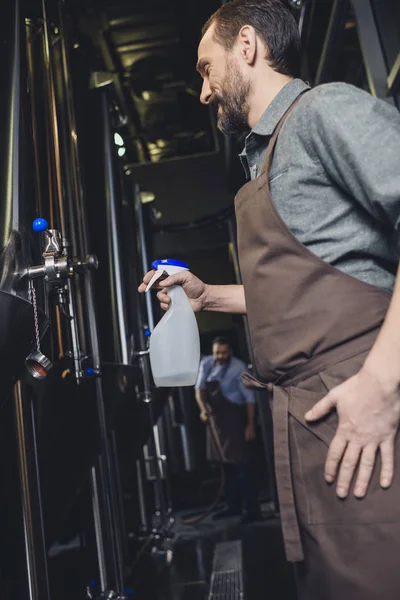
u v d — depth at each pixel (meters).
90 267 2.01
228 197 7.67
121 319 3.17
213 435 5.18
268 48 1.22
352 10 2.64
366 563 0.99
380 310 1.06
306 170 1.09
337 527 1.02
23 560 1.89
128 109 6.19
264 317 1.13
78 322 2.40
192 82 5.89
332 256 1.08
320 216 1.09
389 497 0.98
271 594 2.87
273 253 1.11
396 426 0.97
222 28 1.25
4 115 1.44
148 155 7.19
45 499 2.01
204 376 5.31
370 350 1.02
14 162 1.39
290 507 1.07
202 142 6.98
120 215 3.35
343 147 1.01
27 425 1.73
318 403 1.00
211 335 9.69
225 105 1.27
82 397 2.39
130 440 3.62
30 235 1.40
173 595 3.05
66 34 2.56
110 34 5.12
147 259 4.28
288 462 1.08
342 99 1.03
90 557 2.82
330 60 3.12
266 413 5.40
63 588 2.60
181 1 4.76
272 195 1.13
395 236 1.00
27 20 2.13
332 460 0.99
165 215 7.84
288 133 1.11
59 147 2.30
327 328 1.06
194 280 1.48
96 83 3.26
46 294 1.51
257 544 4.05
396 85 2.44
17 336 1.31
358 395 0.96
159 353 1.42
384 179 0.97
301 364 1.09
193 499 6.76
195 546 4.22
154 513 4.93
